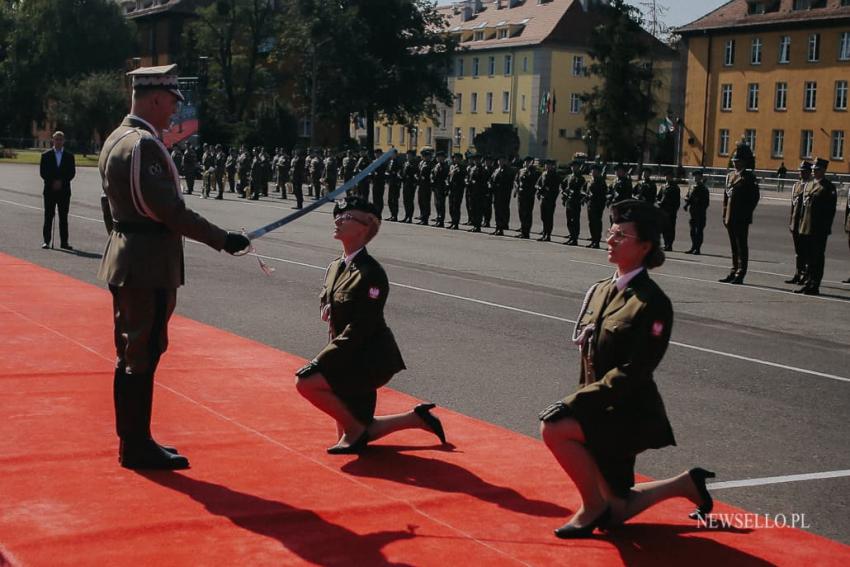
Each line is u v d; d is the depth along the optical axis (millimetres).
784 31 65375
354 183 5633
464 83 88312
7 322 9906
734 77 68688
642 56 69250
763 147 67062
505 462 5859
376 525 4715
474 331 10773
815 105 64062
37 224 21766
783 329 11961
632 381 4391
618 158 68438
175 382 7656
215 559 4215
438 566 4242
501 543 4547
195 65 70188
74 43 80750
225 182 46312
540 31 81438
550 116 81000
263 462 5664
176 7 82250
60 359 8258
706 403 7941
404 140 94312
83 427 6227
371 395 5957
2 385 7273
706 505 4848
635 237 4461
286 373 8148
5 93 82062
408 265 17125
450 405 7438
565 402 4496
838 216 38250
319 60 65500
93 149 78000
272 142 58969
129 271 5238
